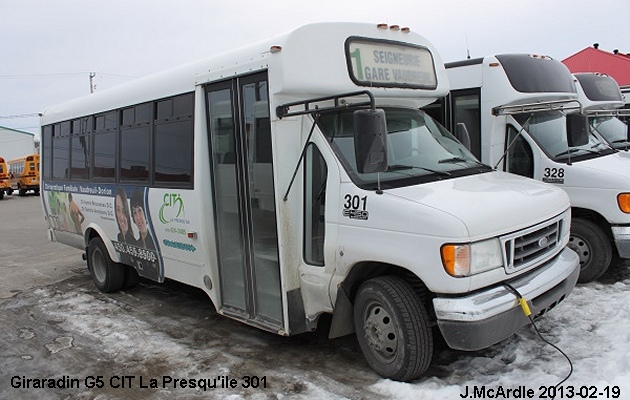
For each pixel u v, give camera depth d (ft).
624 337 15.23
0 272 32.27
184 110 18.63
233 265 17.20
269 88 14.83
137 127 21.40
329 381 14.48
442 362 15.03
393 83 16.17
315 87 14.80
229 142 16.76
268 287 15.93
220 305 17.94
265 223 15.69
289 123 15.12
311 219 15.25
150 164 20.63
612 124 31.96
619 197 19.97
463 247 12.21
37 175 114.21
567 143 22.21
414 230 12.78
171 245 19.74
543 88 23.31
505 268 13.02
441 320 12.55
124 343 18.62
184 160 18.66
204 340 18.40
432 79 17.39
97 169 24.61
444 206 12.83
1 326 21.48
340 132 15.16
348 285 14.69
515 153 23.29
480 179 15.31
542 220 14.10
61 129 28.07
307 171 15.30
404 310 13.29
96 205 24.71
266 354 16.78
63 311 22.97
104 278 25.16
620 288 19.99
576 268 15.25
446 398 12.82
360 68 15.55
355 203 13.98
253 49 15.62
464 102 24.68
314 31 14.99
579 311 17.70
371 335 14.30
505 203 13.43
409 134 16.19
